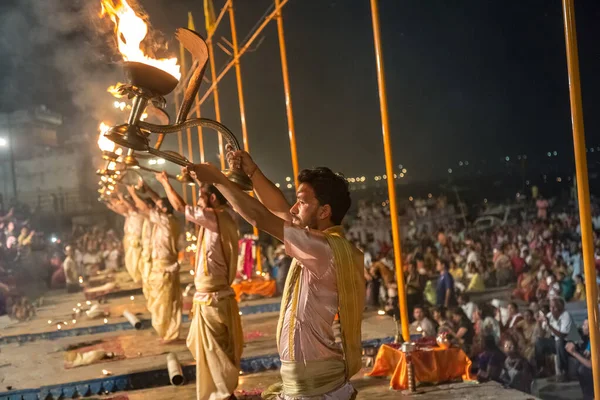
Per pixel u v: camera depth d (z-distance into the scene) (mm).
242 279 12102
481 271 13602
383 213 24031
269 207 3395
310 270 2842
